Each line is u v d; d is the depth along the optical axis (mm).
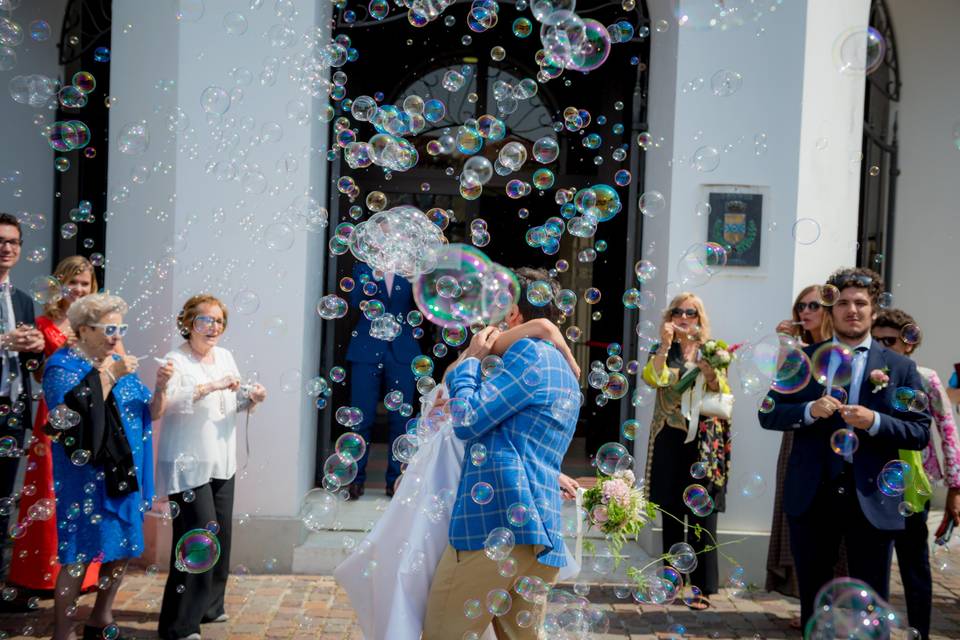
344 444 3264
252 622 3602
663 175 4684
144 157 4363
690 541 3971
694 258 4113
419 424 2674
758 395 4422
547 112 6379
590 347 6555
